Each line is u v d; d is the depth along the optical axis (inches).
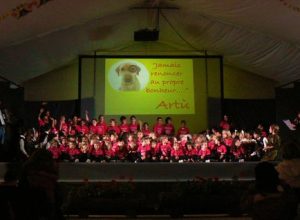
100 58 700.0
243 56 668.1
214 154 583.8
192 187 309.1
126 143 585.9
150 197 382.0
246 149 578.6
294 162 185.5
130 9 586.6
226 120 645.3
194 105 692.7
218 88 717.9
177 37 691.4
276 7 478.0
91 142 567.2
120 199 303.3
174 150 581.9
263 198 144.1
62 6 475.2
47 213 158.9
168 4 580.1
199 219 287.4
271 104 704.4
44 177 160.2
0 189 164.6
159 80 690.2
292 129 567.5
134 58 689.6
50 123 606.5
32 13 461.4
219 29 614.9
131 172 386.0
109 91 687.7
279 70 657.0
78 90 671.1
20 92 579.8
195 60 721.6
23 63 605.3
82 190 306.2
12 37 519.2
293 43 577.3
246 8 509.0
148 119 692.1
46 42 581.0
